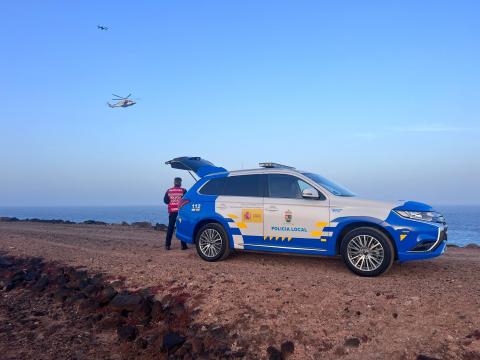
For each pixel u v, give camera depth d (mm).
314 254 8586
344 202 8398
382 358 5414
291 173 9086
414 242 7793
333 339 5871
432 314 6098
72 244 12367
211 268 8836
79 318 7363
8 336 6633
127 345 6316
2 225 18812
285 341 5930
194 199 9930
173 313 7039
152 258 10078
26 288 8719
